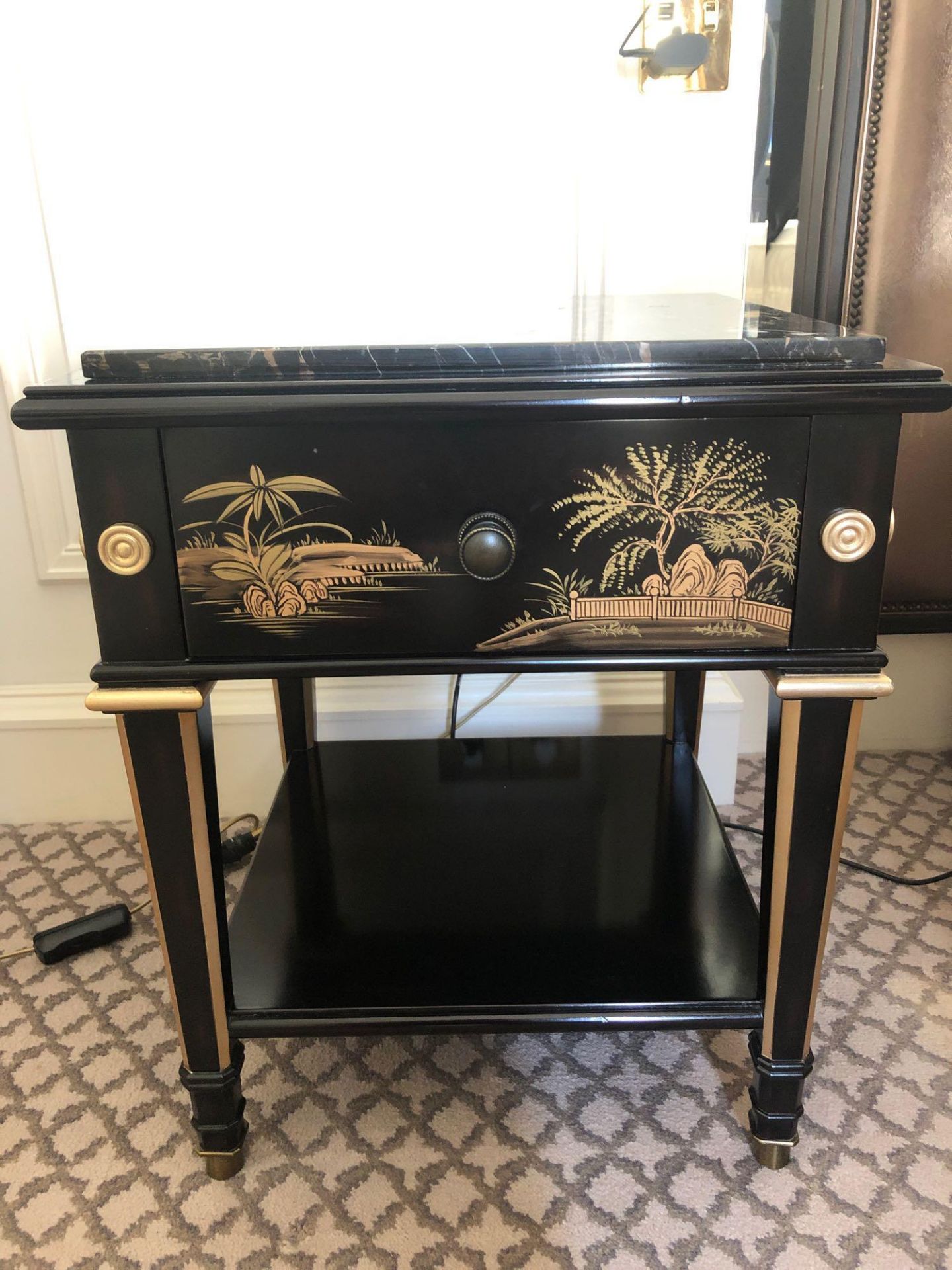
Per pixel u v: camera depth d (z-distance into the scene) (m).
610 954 0.86
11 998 1.04
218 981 0.78
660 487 0.66
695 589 0.68
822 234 1.19
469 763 1.19
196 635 0.69
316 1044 0.98
